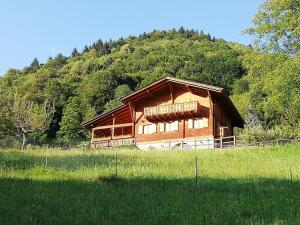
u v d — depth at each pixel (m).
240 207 18.97
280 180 27.02
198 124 53.47
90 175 26.64
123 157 36.00
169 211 18.08
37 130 69.94
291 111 55.97
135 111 57.50
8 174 25.50
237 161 35.22
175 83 54.69
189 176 27.92
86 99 113.25
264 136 53.19
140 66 167.00
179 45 197.12
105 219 16.11
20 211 16.38
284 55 46.09
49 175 25.80
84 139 93.06
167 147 53.88
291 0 45.53
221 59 142.12
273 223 16.06
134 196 20.91
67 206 17.77
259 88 49.78
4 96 63.00
